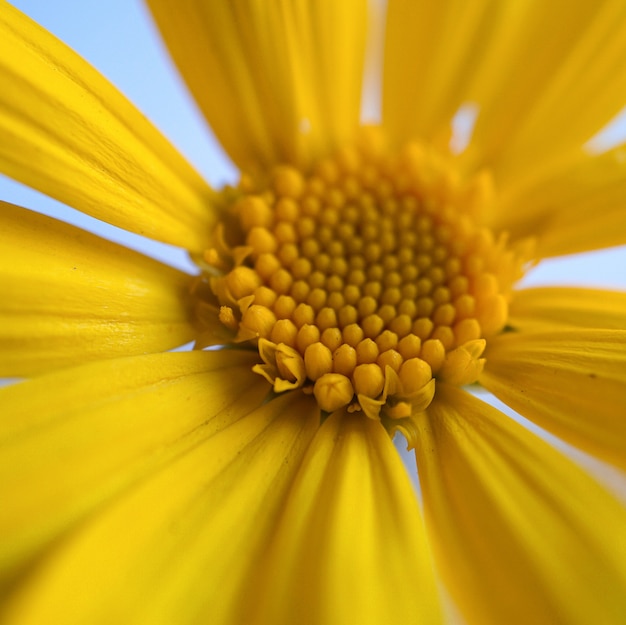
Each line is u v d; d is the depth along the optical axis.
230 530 0.05
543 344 0.06
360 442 0.05
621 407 0.05
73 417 0.05
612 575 0.05
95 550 0.05
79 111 0.05
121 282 0.06
